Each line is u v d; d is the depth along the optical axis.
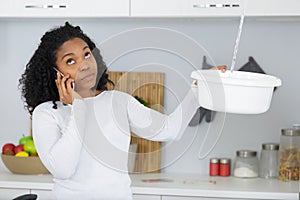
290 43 3.02
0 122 3.20
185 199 2.59
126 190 2.11
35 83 2.17
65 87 1.95
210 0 2.69
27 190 2.70
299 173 2.80
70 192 2.09
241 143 3.06
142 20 3.07
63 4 2.77
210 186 2.66
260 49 3.04
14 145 3.07
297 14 2.65
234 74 1.98
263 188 2.63
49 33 2.05
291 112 3.03
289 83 3.03
